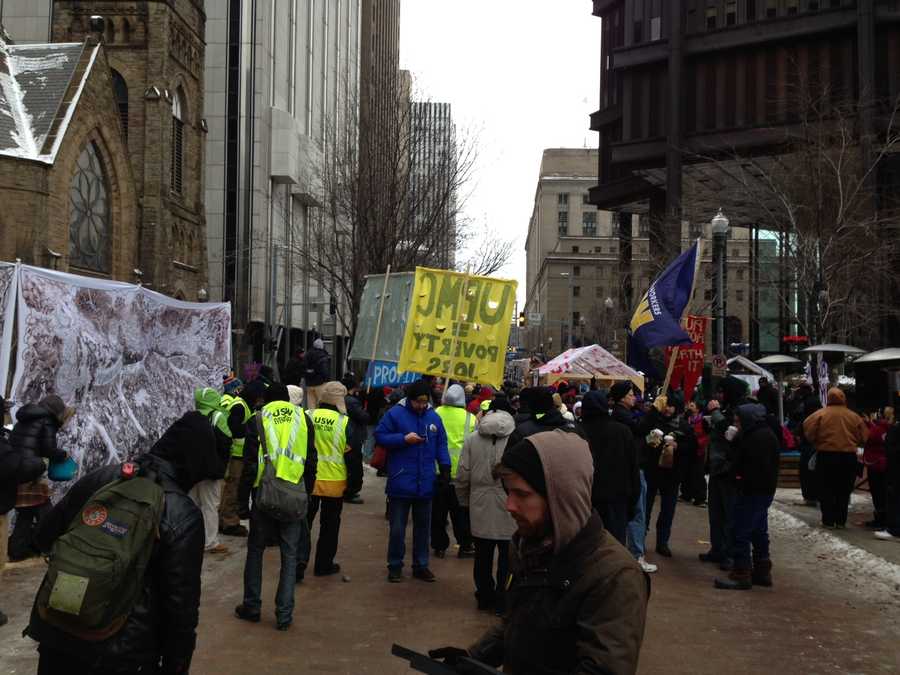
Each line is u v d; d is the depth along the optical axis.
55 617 3.17
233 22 47.03
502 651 2.84
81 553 3.16
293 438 6.94
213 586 8.33
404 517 8.71
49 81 26.48
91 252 27.27
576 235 161.00
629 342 13.84
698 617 7.59
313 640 6.63
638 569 2.48
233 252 46.00
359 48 74.75
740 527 8.73
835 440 12.00
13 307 8.84
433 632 6.91
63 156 25.02
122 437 10.95
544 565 2.56
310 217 42.47
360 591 8.27
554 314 134.62
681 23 45.03
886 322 31.41
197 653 6.23
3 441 7.12
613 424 8.09
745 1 43.69
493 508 7.43
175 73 33.31
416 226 31.91
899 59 39.34
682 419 11.03
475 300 11.30
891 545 10.71
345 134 32.12
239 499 10.75
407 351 11.15
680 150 41.53
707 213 35.81
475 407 14.59
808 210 24.02
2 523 7.22
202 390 9.49
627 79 48.34
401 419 8.57
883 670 6.22
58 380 9.49
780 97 41.75
